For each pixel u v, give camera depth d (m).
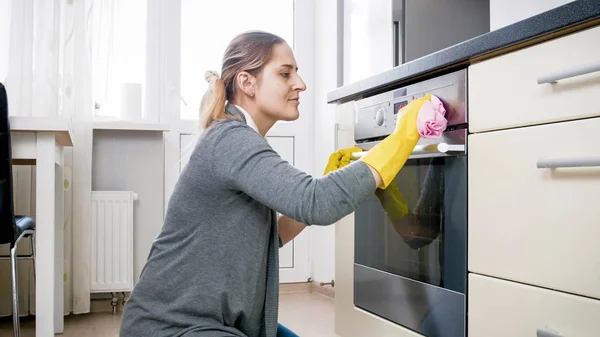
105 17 3.17
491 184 1.21
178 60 3.40
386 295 1.62
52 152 2.06
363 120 1.70
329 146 3.41
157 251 1.18
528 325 1.11
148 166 3.21
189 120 3.40
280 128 3.62
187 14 3.45
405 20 2.22
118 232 3.03
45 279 2.05
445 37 2.26
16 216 2.33
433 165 1.41
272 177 1.06
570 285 1.02
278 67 1.22
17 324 2.04
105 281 3.01
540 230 1.09
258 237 1.16
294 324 2.75
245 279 1.15
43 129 1.99
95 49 3.16
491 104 1.21
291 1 3.67
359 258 1.77
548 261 1.07
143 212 3.20
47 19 2.92
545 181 1.08
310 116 3.67
